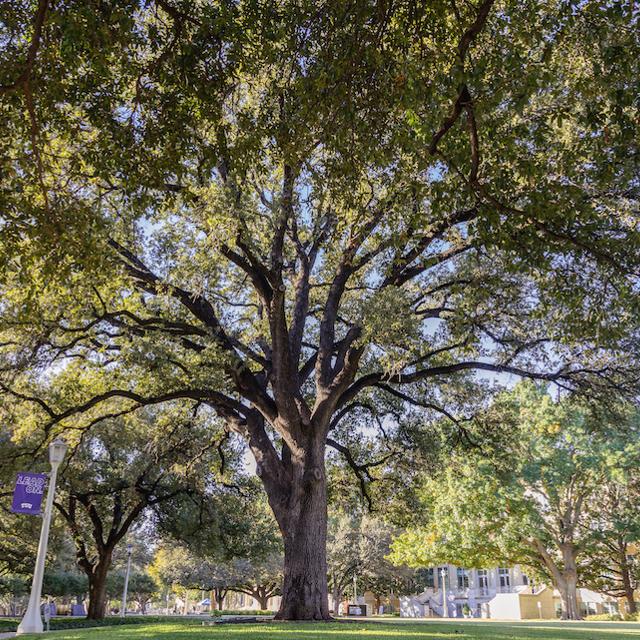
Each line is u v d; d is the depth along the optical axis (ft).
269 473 52.03
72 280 40.16
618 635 44.29
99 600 94.84
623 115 24.81
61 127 31.48
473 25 23.38
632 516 113.39
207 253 48.29
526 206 27.91
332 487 76.59
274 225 43.39
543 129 27.63
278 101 32.78
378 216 40.22
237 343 53.78
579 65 30.37
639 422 104.63
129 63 28.14
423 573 236.63
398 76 25.38
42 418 58.54
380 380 58.08
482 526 116.98
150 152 30.71
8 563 123.75
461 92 24.62
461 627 46.52
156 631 33.86
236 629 34.91
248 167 31.24
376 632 33.68
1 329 47.29
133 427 87.20
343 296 57.72
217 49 27.61
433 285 55.77
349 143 29.50
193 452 74.95
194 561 186.29
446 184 28.48
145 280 52.34
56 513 93.09
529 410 115.14
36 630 42.24
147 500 93.50
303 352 68.54
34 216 30.58
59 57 28.35
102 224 31.65
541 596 169.78
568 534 117.80
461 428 66.18
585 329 36.19
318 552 48.55
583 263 37.06
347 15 25.98
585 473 114.42
